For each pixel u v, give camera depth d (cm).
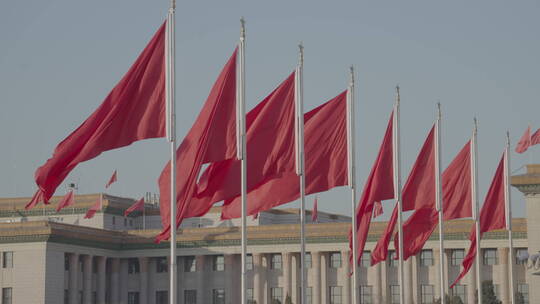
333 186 16300
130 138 13475
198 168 14088
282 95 15462
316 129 16325
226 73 14300
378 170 17888
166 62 13500
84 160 13225
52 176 13175
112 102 13412
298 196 16050
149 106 13525
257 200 15988
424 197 19162
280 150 15375
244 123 14275
